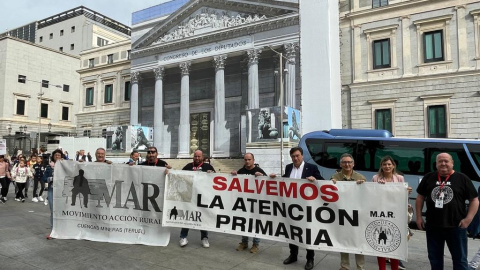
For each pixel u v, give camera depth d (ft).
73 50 232.32
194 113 115.24
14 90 163.32
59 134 147.74
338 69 85.10
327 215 16.96
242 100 104.32
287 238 17.90
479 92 70.79
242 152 102.32
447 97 74.18
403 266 17.87
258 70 99.66
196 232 25.48
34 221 28.50
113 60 139.64
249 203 19.13
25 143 142.82
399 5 79.77
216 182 19.94
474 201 13.57
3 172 40.55
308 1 86.22
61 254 19.34
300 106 87.10
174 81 120.16
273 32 94.53
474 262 17.48
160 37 118.42
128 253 19.66
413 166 28.76
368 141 31.19
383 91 81.56
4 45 162.40
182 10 112.98
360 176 17.38
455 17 74.38
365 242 16.02
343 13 88.22
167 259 18.69
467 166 26.91
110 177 21.67
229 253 20.01
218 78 104.27
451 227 13.66
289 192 18.01
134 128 112.16
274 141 81.10
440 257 14.10
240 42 100.68
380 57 83.05
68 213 22.21
